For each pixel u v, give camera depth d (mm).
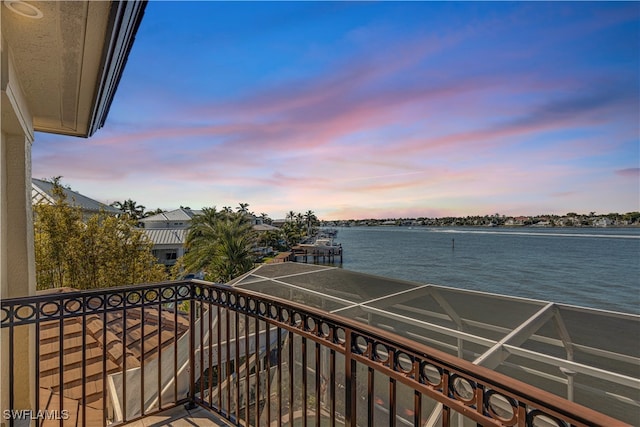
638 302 19109
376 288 4516
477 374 937
